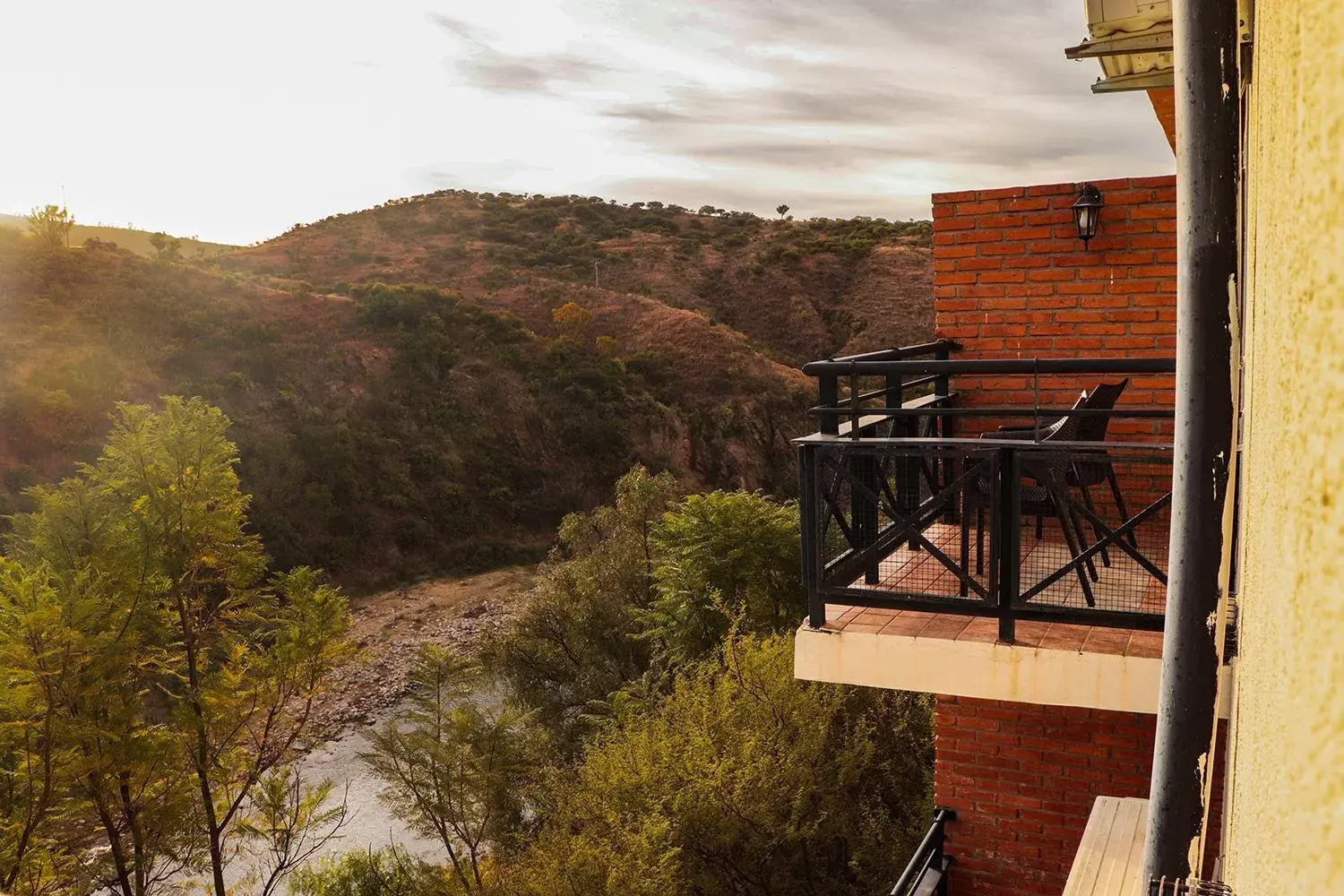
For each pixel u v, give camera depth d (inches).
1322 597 9.9
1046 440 167.8
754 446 2062.0
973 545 235.1
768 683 497.7
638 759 493.7
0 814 652.1
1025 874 241.3
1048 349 257.0
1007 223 257.8
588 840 487.5
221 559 779.4
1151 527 249.0
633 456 1943.9
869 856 430.3
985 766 244.4
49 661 605.6
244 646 741.9
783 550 854.5
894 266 2815.0
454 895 681.0
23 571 631.2
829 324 2669.8
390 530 1667.1
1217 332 46.1
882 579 208.4
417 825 730.2
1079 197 244.1
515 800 730.8
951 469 251.4
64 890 642.8
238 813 881.5
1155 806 54.1
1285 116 13.4
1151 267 246.5
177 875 791.7
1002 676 167.3
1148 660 158.6
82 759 626.2
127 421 765.9
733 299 2802.7
